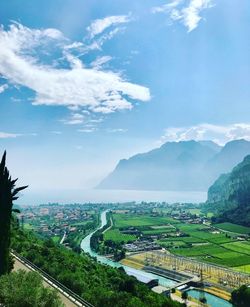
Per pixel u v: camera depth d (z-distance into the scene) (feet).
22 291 121.90
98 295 198.90
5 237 168.35
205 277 577.84
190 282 549.54
